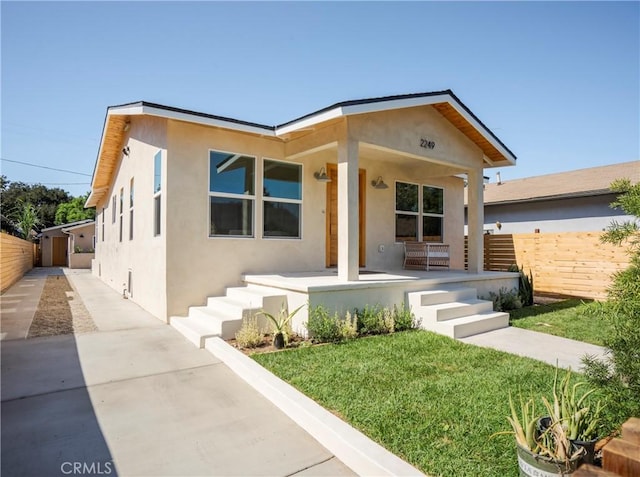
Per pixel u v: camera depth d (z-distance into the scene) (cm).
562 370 463
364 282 669
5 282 1263
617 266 994
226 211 774
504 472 254
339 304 639
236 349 509
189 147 729
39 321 725
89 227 2827
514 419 254
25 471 262
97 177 1441
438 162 865
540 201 1642
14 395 386
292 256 858
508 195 1781
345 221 681
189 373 454
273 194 838
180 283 714
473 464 263
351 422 321
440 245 1025
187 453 288
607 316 276
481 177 952
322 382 407
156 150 782
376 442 289
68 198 4650
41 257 3017
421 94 732
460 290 782
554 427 245
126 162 1112
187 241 723
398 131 761
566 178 1830
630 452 213
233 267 775
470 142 926
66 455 283
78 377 436
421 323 683
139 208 922
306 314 603
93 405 366
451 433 304
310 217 890
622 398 261
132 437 310
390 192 1076
